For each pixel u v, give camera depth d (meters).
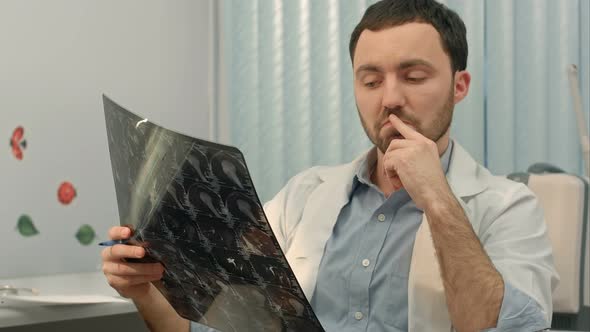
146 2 2.07
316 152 2.11
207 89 2.24
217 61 2.23
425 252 1.10
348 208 1.25
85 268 1.93
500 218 1.14
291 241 1.30
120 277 1.07
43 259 1.82
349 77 2.11
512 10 2.02
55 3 1.84
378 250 1.16
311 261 1.21
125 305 1.32
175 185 0.85
